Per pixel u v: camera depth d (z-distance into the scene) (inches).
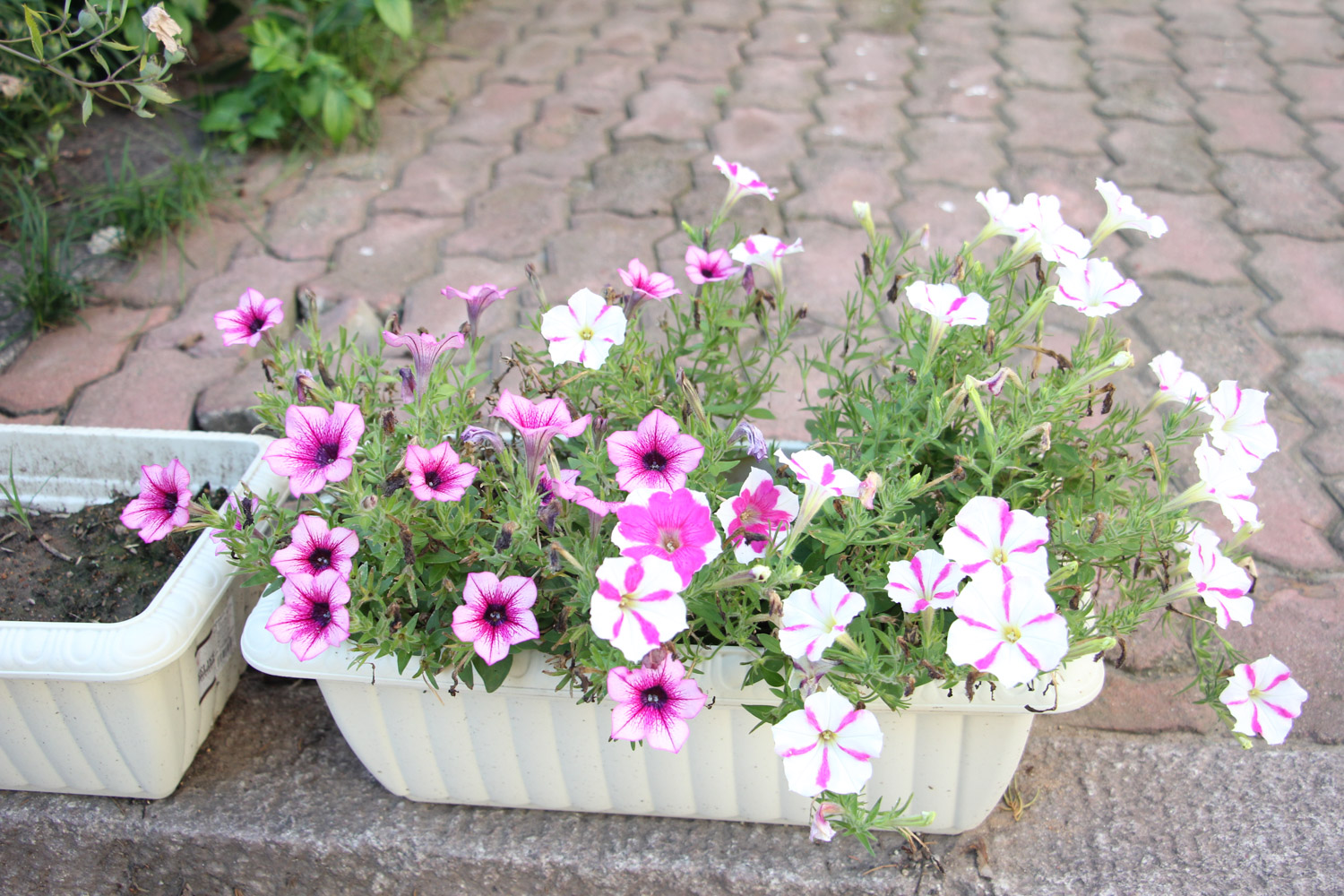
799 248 50.9
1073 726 55.2
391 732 50.4
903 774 49.7
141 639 48.7
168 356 72.9
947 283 48.1
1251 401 46.1
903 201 89.3
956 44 114.0
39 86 91.4
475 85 106.7
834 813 44.1
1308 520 63.7
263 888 53.5
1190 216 87.4
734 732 48.7
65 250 78.5
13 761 52.0
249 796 53.7
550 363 51.8
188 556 51.4
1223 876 51.0
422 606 47.8
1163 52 112.1
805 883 51.2
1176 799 53.1
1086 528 45.8
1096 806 52.9
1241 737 46.6
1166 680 56.7
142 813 53.1
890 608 47.7
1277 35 115.3
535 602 45.7
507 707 48.8
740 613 45.6
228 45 107.9
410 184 91.7
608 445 43.8
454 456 43.6
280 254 82.9
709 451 47.3
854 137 97.9
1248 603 44.3
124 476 57.9
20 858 53.4
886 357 52.0
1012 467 45.9
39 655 48.3
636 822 52.9
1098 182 50.2
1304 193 90.5
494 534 47.3
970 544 42.8
